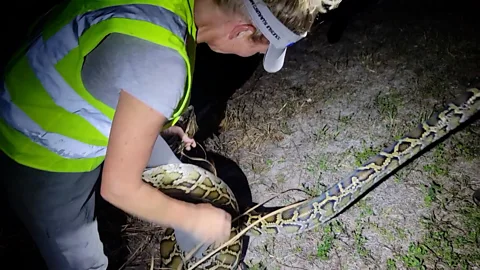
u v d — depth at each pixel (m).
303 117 2.31
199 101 2.41
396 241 1.81
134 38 0.87
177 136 1.89
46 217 1.24
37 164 1.14
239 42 1.02
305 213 1.83
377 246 1.80
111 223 1.93
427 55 2.54
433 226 1.83
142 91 0.86
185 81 0.90
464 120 2.09
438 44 2.60
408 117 2.25
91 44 0.90
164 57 0.86
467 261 1.72
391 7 2.88
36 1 2.78
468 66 2.46
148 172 1.74
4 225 1.91
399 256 1.76
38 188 1.18
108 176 0.92
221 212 1.12
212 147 2.22
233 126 2.30
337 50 2.65
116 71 0.88
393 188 1.97
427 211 1.88
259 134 2.25
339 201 1.87
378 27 2.75
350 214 1.91
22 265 1.81
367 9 2.88
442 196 1.92
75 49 0.97
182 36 0.89
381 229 1.85
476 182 1.96
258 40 1.02
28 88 1.05
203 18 0.97
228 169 2.12
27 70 1.05
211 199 1.82
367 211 1.91
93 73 0.94
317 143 2.18
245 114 2.35
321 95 2.40
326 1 0.96
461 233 1.80
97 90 0.97
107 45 0.89
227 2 0.93
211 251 1.65
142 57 0.86
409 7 2.86
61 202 1.21
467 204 1.88
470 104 2.05
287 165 2.11
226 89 2.48
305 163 2.11
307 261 1.79
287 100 2.39
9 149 1.14
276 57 1.09
